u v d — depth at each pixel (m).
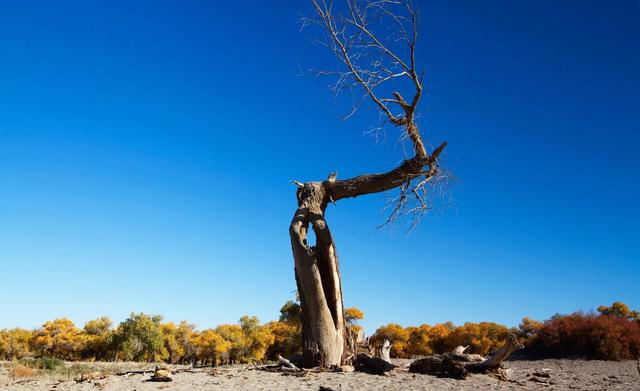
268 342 58.78
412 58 16.77
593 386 14.66
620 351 29.16
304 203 17.98
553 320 33.88
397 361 23.05
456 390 12.52
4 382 17.56
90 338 65.12
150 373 16.38
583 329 30.84
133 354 60.59
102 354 64.69
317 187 18.30
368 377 14.38
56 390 13.05
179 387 12.91
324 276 17.66
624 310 52.16
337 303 17.44
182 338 65.19
